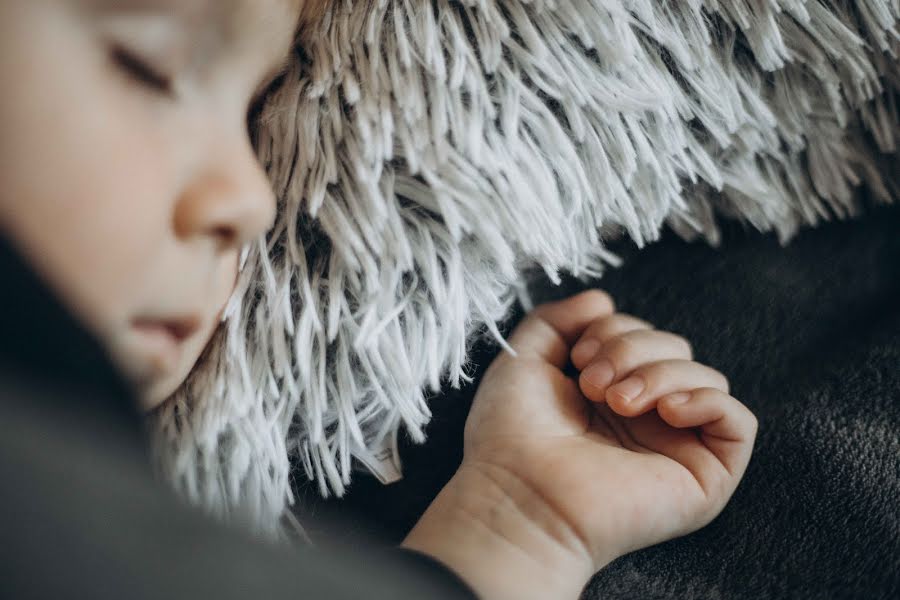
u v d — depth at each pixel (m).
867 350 0.50
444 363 0.44
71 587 0.18
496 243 0.39
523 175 0.40
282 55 0.39
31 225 0.29
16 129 0.28
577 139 0.42
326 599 0.21
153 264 0.32
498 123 0.41
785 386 0.49
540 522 0.41
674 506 0.43
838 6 0.48
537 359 0.49
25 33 0.28
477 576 0.38
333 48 0.41
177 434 0.39
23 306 0.22
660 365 0.46
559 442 0.44
